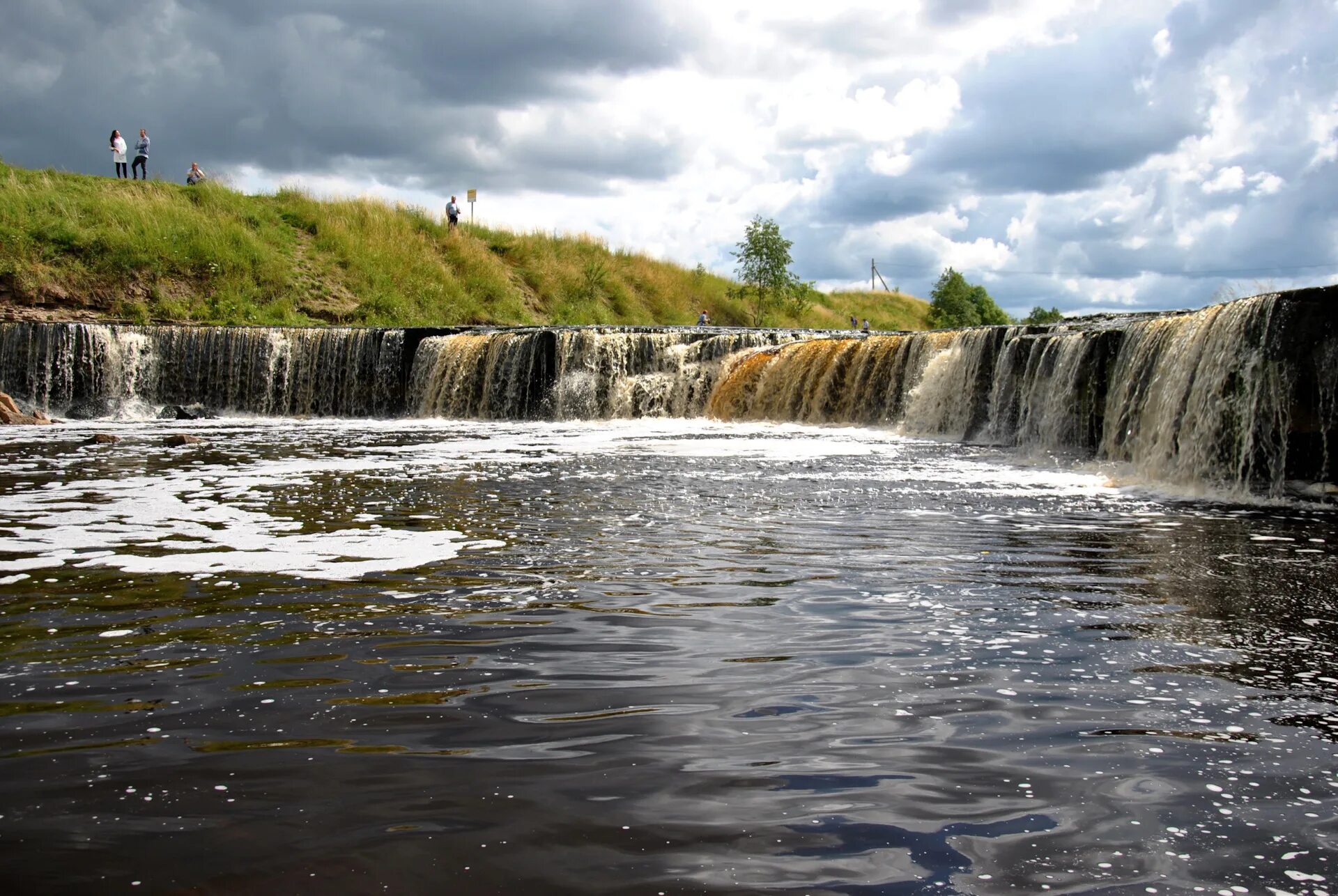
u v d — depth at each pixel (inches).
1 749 100.4
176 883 74.1
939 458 443.5
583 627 148.9
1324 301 330.6
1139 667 131.0
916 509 284.2
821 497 308.3
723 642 141.3
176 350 884.0
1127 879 75.9
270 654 134.3
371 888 73.5
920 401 625.3
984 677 125.9
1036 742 103.9
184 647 137.3
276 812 86.2
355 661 131.4
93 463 409.7
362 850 79.4
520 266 1401.3
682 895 73.1
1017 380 538.3
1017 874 76.6
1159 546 227.5
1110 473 390.9
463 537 228.8
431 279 1247.5
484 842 81.0
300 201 1294.3
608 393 839.7
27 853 78.7
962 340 602.9
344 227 1251.8
